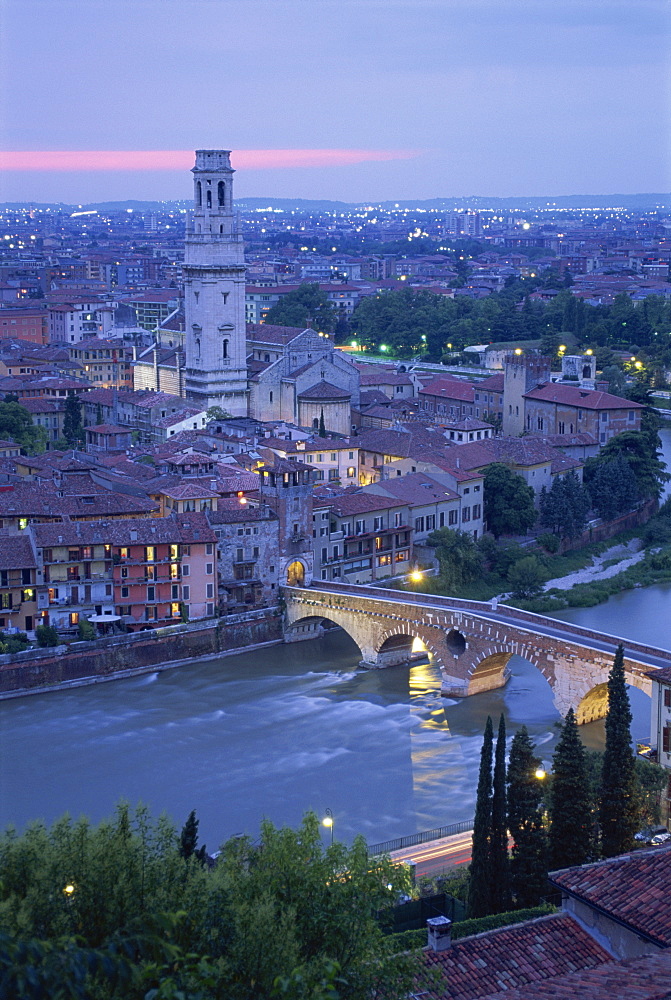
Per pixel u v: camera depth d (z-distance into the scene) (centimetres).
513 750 12988
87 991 6178
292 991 6844
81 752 18250
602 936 9125
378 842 15062
